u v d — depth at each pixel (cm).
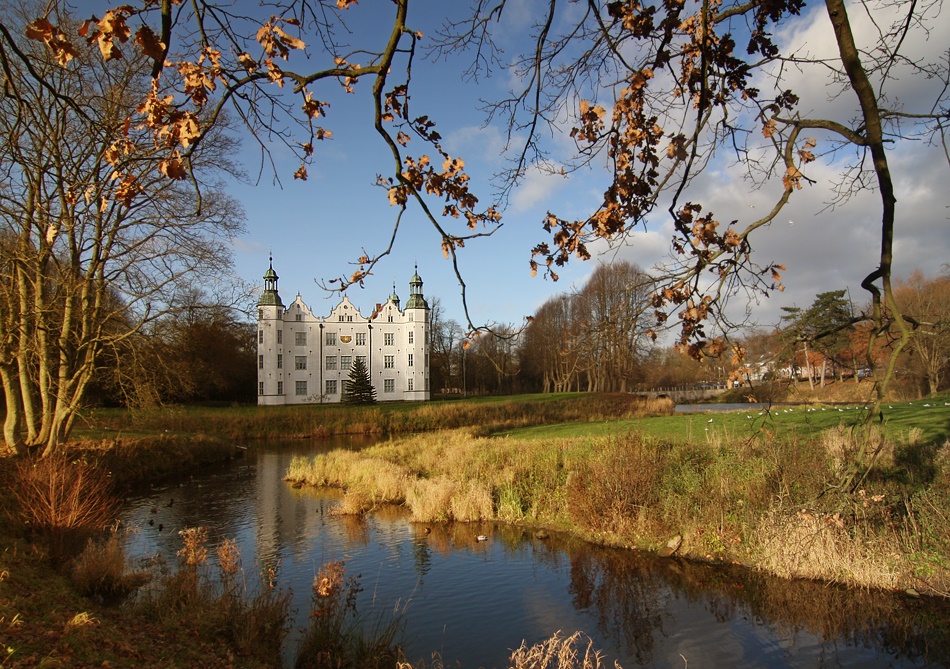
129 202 307
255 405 6581
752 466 1467
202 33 310
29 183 1554
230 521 1767
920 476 1303
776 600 1062
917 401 2988
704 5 307
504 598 1134
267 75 296
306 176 380
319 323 7144
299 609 1063
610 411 4600
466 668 869
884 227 335
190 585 984
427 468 2308
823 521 555
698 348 335
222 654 802
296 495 2181
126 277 1848
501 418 4562
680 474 1572
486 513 1708
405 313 7438
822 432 1631
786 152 344
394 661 878
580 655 909
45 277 1667
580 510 1534
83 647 709
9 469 1497
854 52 312
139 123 289
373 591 1177
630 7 328
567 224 353
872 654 872
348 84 333
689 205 338
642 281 341
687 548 1315
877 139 321
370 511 1864
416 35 302
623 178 326
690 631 977
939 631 909
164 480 2536
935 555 1054
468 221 356
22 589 876
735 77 356
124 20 251
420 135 349
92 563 1052
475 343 372
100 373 2197
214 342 5662
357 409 5128
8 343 1720
